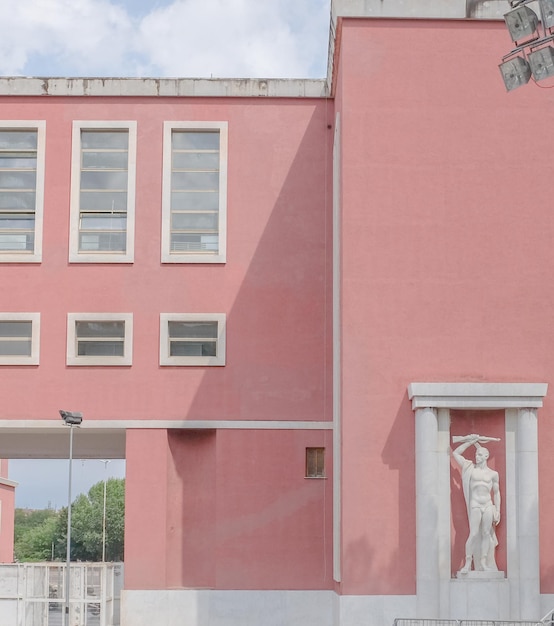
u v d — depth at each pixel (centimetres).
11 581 3409
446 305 2877
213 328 3388
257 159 3431
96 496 12156
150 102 3450
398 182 2923
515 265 2897
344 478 2811
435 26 2977
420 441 2770
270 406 3322
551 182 2931
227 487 3284
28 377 3344
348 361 2858
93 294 3375
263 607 3222
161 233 3394
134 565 3241
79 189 3434
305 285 3378
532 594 2709
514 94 2956
